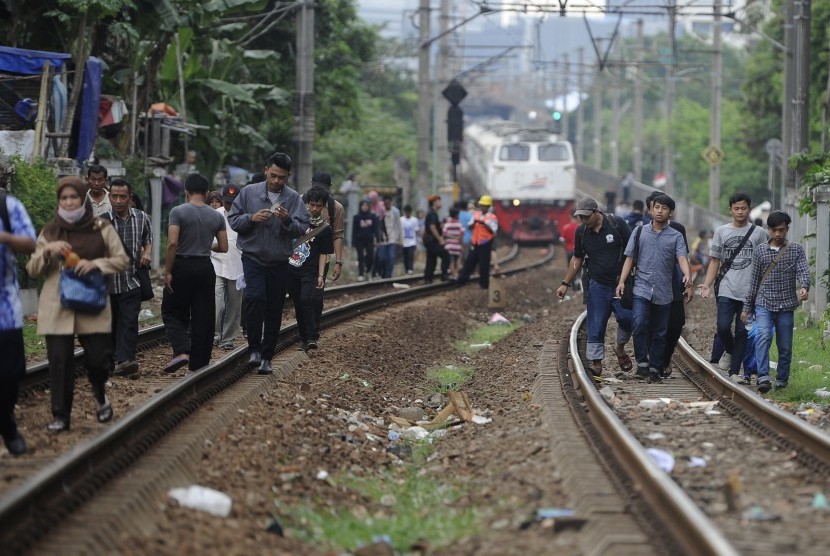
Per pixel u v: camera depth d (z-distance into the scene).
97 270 15.54
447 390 25.59
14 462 14.33
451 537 12.85
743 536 11.61
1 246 13.91
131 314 20.95
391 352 29.55
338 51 77.06
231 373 21.64
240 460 15.64
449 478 16.25
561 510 12.93
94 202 20.70
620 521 12.05
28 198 32.28
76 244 15.52
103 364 16.03
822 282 34.53
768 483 14.12
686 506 11.30
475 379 26.64
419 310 38.53
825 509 12.80
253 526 12.96
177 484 13.95
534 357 27.64
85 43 40.69
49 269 15.66
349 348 27.84
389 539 12.71
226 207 27.61
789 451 16.00
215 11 44.91
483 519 13.31
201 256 20.72
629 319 23.84
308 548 12.55
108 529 11.77
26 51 37.06
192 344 20.98
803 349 29.89
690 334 34.97
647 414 19.39
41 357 24.92
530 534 12.21
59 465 12.64
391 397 24.08
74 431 16.23
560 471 14.64
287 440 17.53
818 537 11.64
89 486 12.78
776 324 22.89
